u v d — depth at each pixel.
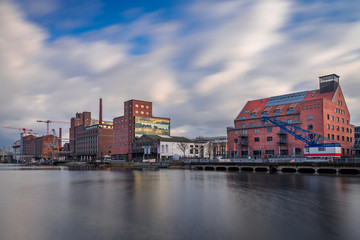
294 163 78.31
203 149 148.50
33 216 26.34
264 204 30.52
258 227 21.98
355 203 30.73
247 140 113.12
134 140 161.50
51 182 57.09
